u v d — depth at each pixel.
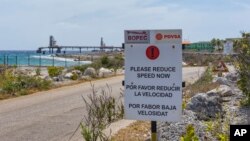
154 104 6.89
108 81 29.33
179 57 6.75
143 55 6.88
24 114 14.68
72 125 12.16
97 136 8.23
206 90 17.89
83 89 23.39
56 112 14.91
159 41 6.81
